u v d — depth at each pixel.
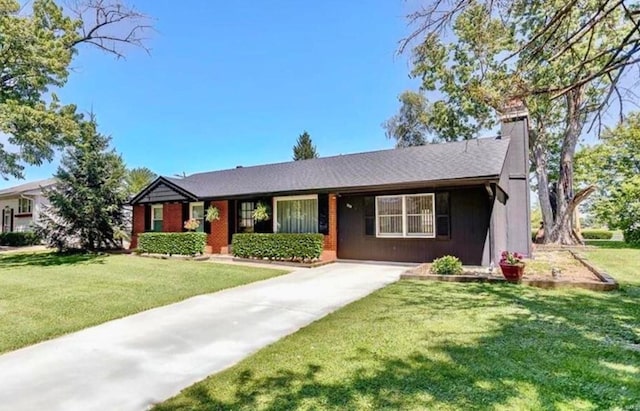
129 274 9.73
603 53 3.96
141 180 31.25
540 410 2.65
